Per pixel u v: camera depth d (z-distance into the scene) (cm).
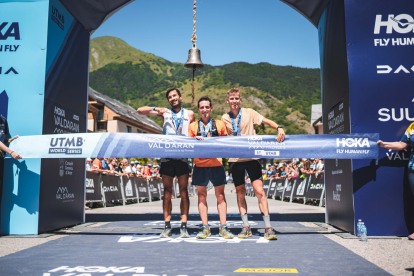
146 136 424
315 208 902
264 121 435
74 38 538
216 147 417
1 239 409
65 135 429
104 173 998
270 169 1947
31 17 459
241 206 429
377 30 436
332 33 501
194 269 267
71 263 288
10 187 441
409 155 421
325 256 312
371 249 343
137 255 319
